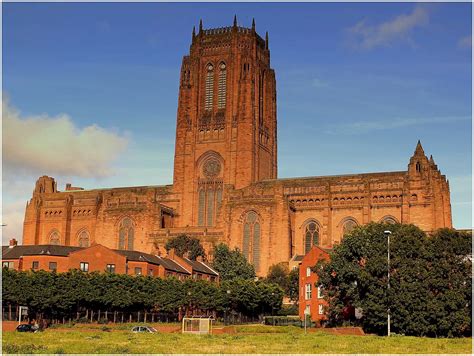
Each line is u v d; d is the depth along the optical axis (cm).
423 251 9331
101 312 11375
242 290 12719
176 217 19550
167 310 11931
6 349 6225
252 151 19125
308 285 12581
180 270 14438
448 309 8862
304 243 17838
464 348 7019
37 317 10756
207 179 19412
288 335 8762
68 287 10819
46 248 13162
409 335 9081
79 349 6356
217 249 16512
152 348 6581
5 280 10425
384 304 9169
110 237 19588
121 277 11450
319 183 18075
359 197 17512
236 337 8231
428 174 16800
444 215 16950
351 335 8856
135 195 19788
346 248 10212
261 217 17538
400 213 17012
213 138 19550
